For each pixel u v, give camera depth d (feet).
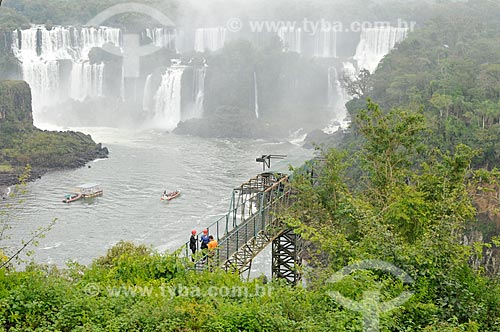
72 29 490.90
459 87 262.47
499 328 53.93
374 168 101.86
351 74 433.48
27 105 363.15
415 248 60.49
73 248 180.65
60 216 211.20
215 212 216.95
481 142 213.66
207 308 51.13
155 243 186.19
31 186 259.19
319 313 52.16
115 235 192.95
